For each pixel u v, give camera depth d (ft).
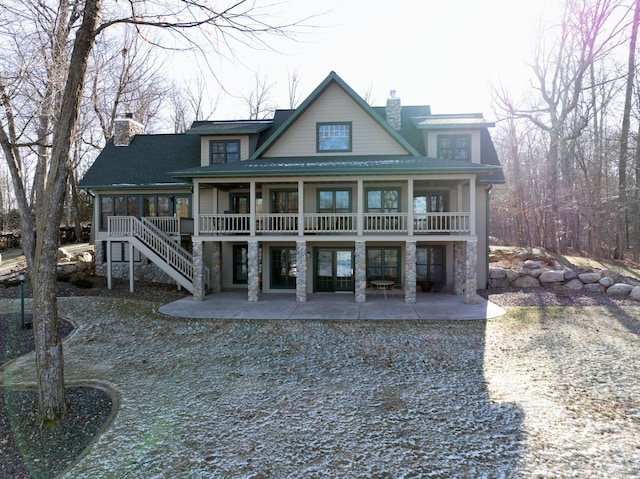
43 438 17.98
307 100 50.70
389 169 41.78
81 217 114.11
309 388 22.30
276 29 18.81
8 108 36.68
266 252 53.11
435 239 43.73
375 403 20.26
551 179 72.23
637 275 53.42
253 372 24.93
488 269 52.42
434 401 20.34
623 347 28.14
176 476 14.74
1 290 47.29
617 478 13.98
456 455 15.57
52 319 19.54
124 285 54.03
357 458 15.53
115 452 16.39
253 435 17.40
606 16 65.62
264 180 46.06
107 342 31.58
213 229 50.31
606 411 18.92
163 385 23.06
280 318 38.40
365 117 50.96
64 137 19.38
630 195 75.20
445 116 56.29
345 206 51.42
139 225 50.90
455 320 36.47
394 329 34.04
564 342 29.48
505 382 22.58
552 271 51.29
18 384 23.66
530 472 14.40
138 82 95.50
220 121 65.10
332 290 52.01
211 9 18.08
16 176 47.91
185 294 50.80
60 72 35.35
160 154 62.28
